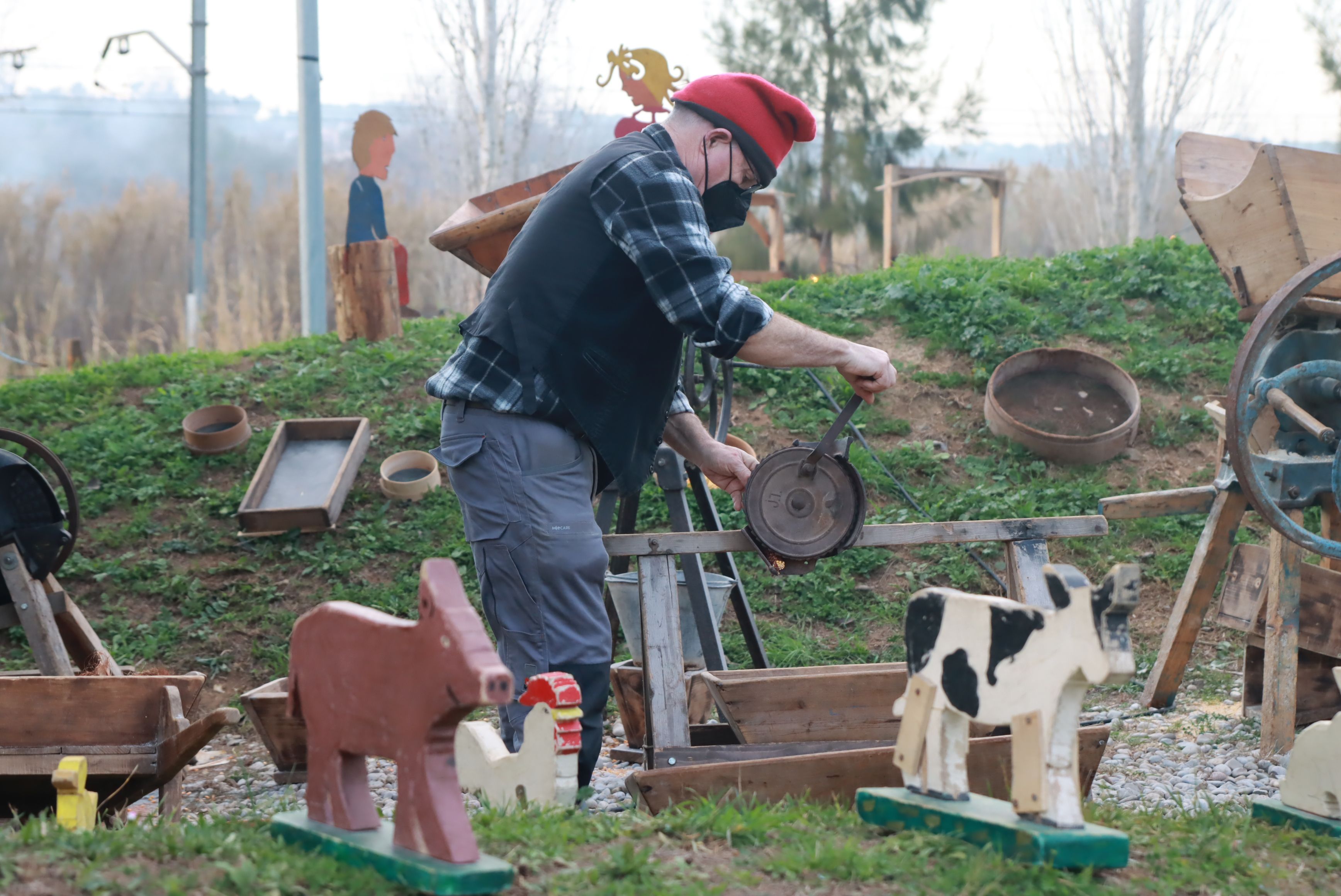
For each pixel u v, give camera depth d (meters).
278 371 9.77
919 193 25.53
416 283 39.22
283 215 35.69
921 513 7.84
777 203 19.56
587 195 3.65
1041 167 44.25
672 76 10.92
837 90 25.19
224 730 6.14
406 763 2.32
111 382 9.63
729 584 5.03
